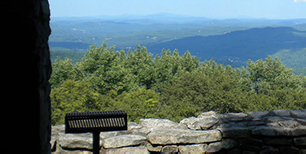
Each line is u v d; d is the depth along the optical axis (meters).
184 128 4.29
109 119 2.96
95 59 43.78
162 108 33.44
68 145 3.75
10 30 1.40
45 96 1.62
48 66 1.68
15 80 1.44
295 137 3.98
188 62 61.03
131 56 56.25
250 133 4.00
